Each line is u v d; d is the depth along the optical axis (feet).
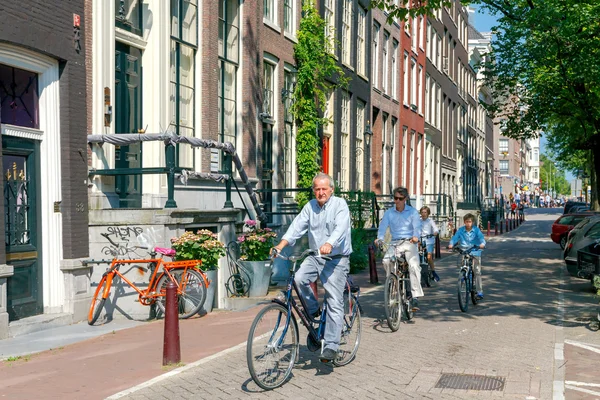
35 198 32.04
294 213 57.47
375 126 96.99
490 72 86.69
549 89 81.76
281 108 60.34
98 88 35.99
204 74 46.14
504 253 83.20
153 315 34.71
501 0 75.05
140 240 34.63
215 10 47.29
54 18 32.45
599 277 32.58
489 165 238.48
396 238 32.83
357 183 87.04
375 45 95.86
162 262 33.63
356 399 20.08
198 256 36.06
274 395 20.39
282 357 21.53
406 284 33.47
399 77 107.45
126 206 38.86
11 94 30.91
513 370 23.75
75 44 33.94
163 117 41.27
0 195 28.76
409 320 33.78
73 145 33.65
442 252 84.74
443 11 144.87
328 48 67.97
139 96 40.86
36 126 32.42
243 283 40.24
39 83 32.55
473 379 22.47
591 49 68.90
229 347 27.02
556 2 66.03
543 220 203.92
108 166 36.45
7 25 29.48
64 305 33.17
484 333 30.63
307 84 64.13
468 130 185.68
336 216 22.50
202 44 46.14
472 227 38.91
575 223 88.74
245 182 46.88
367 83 89.40
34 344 27.89
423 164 124.88
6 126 30.12
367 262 62.75
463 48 176.35
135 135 35.37
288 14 63.36
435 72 136.67
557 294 45.19
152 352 26.35
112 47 37.04
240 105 52.49
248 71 52.49
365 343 28.04
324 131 72.79
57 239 32.96
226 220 40.57
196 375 22.54
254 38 53.42
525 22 68.74
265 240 40.73
